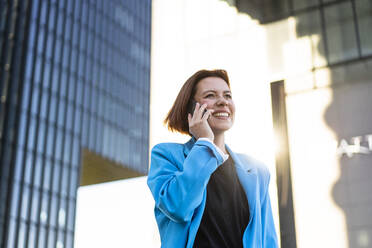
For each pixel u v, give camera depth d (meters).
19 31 32.38
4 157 28.81
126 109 38.41
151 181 1.81
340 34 5.29
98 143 34.78
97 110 35.56
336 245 4.80
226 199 1.81
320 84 5.14
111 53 38.56
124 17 41.34
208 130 1.82
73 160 32.66
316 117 5.03
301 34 5.29
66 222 31.02
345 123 5.08
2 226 27.25
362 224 4.88
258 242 1.77
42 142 30.92
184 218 1.66
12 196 28.20
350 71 5.19
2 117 29.73
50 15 34.22
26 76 31.45
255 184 1.86
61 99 33.03
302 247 4.40
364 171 4.99
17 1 33.19
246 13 5.40
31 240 28.45
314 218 4.59
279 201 4.26
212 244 1.72
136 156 37.84
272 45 5.23
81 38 36.06
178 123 2.07
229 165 1.90
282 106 4.82
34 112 31.09
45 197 30.09
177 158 1.87
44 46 33.16
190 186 1.64
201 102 1.97
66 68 34.12
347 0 5.33
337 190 4.92
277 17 5.36
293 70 5.12
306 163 4.83
